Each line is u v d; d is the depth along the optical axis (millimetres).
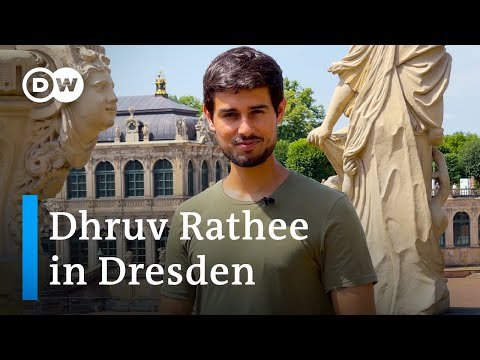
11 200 5199
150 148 62094
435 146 13391
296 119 70000
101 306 24969
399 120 12891
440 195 13133
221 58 3275
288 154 59969
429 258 12859
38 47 5184
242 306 3252
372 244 12984
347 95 13391
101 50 5492
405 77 12961
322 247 3203
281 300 3219
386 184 12906
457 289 26156
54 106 5168
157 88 66750
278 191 3275
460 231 45844
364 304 3211
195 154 63062
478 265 45281
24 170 5215
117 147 62188
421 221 12812
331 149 13773
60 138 5207
